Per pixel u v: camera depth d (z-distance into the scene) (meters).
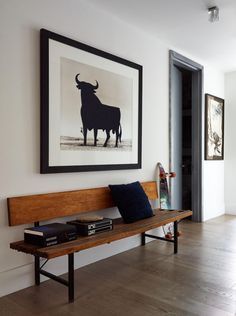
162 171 3.61
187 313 1.91
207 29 3.31
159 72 3.65
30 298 2.11
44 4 2.40
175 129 4.60
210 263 2.79
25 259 2.30
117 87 3.03
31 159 2.33
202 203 4.57
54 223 2.32
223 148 5.15
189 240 3.55
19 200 2.19
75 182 2.67
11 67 2.19
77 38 2.66
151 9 2.86
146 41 3.44
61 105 2.50
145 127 3.46
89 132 2.75
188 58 4.20
